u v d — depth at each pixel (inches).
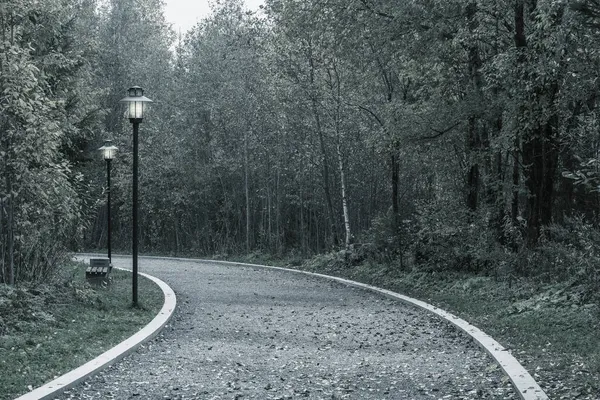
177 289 934.4
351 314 701.9
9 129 601.9
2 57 590.6
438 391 364.2
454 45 895.7
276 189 1798.7
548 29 701.3
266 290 946.1
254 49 1657.2
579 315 533.0
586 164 504.4
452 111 944.3
